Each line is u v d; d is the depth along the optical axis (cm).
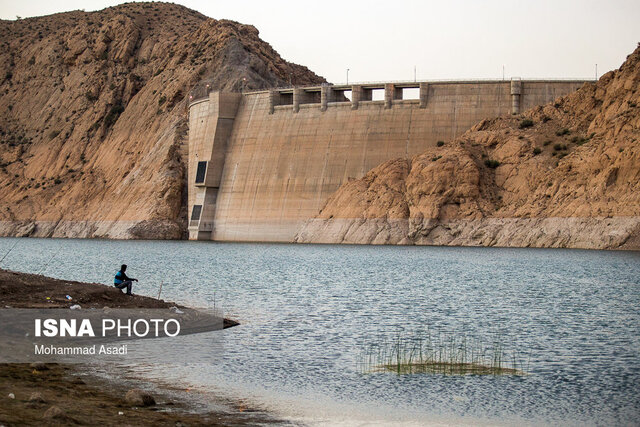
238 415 3397
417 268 11219
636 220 14238
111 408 3247
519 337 5375
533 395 3822
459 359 4612
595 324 5922
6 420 2841
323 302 7244
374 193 17625
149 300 5566
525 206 15788
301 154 19200
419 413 3528
